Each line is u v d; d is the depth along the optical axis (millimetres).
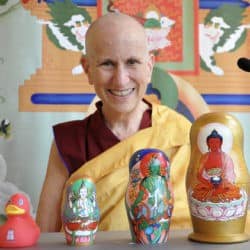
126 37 973
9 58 1398
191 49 1432
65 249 592
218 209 616
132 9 1423
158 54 1423
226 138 628
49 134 1403
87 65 1058
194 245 604
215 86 1433
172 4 1430
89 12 1415
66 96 1403
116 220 931
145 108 1102
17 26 1404
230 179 621
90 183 637
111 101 1014
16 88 1398
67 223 618
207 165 626
